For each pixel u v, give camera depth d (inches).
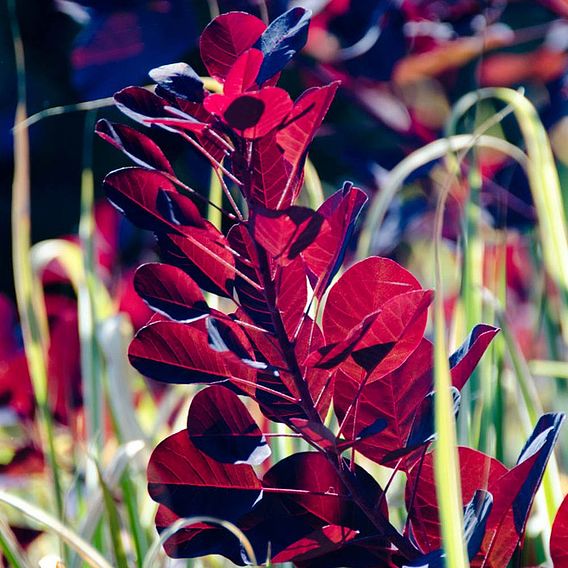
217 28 46.5
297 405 47.8
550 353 77.0
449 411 44.3
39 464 73.0
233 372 47.6
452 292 91.5
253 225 45.6
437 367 44.4
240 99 43.8
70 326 78.7
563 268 68.1
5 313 89.3
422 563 46.6
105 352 70.0
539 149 69.2
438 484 44.2
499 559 47.9
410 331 46.7
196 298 46.9
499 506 47.5
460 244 64.1
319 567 48.3
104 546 61.5
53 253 81.6
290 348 46.9
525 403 60.2
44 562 52.1
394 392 48.2
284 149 45.9
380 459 48.1
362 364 47.0
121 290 93.7
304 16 46.1
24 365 76.7
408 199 97.6
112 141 46.3
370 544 48.1
